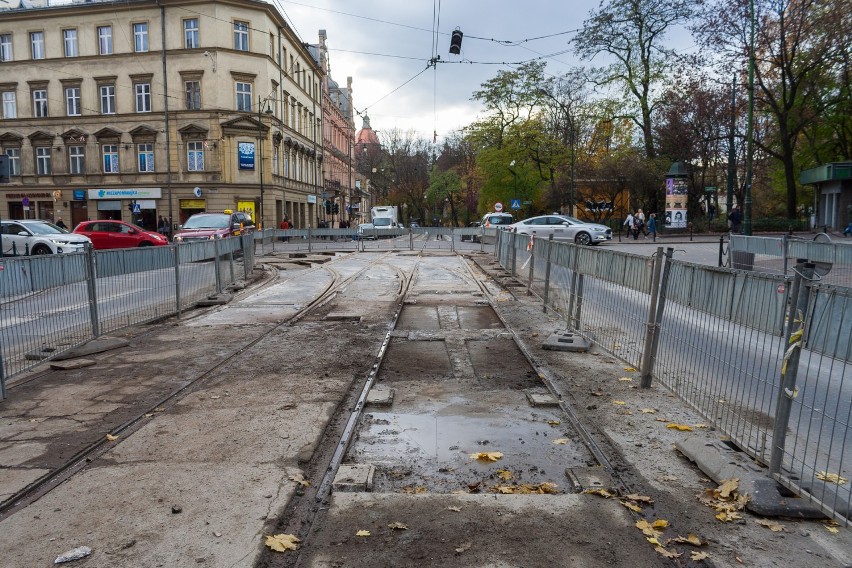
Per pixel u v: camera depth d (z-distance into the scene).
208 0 43.12
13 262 6.60
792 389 3.83
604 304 7.69
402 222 88.06
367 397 5.90
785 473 3.89
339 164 78.25
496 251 22.28
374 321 10.29
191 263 11.84
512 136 45.53
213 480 4.02
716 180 49.91
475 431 5.12
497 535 3.34
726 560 3.14
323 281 16.55
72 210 47.41
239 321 10.33
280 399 5.86
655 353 6.21
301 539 3.34
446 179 72.00
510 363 7.45
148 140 45.12
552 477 4.21
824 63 32.59
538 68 44.44
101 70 45.06
